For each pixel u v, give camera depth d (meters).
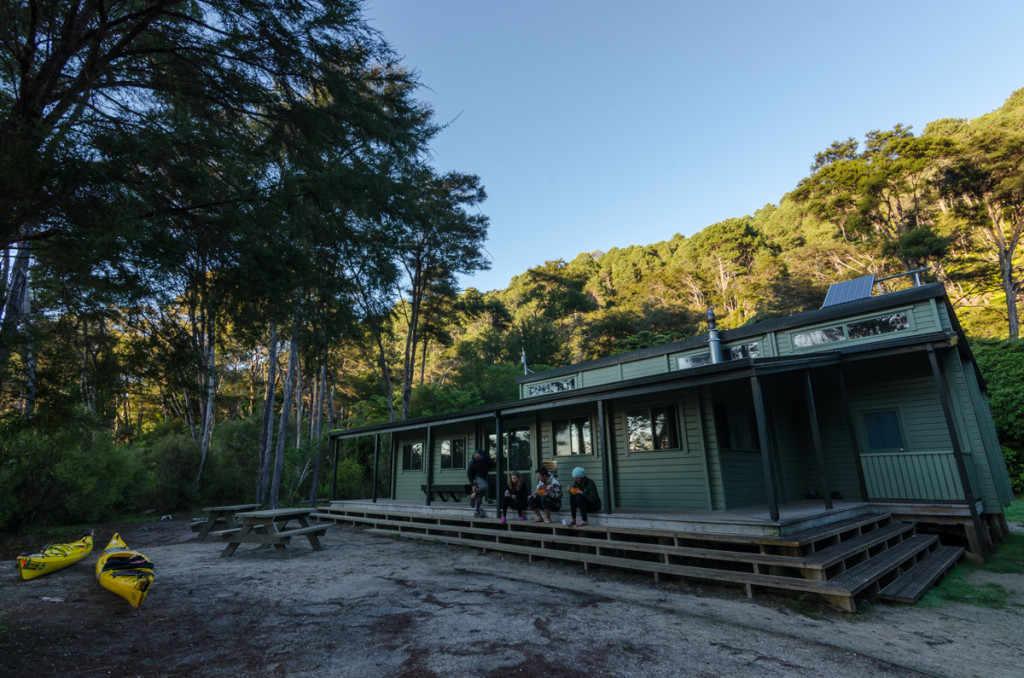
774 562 6.29
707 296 61.94
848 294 13.01
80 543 8.21
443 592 6.49
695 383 7.87
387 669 3.91
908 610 5.72
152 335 5.01
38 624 4.77
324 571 7.86
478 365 35.00
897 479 10.27
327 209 5.32
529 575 7.66
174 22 5.12
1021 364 18.34
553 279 57.25
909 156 37.97
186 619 5.17
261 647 4.37
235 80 5.17
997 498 9.47
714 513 8.37
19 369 4.49
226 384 27.36
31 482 12.23
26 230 4.28
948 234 38.25
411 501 15.14
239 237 4.80
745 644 4.57
